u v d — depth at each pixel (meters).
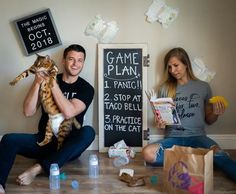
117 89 2.84
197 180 1.87
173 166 1.96
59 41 2.80
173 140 2.62
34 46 2.80
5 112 2.92
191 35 2.82
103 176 2.32
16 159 2.72
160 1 2.78
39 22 2.78
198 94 2.70
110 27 2.80
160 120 2.57
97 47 2.84
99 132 2.88
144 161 2.57
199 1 2.78
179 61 2.66
